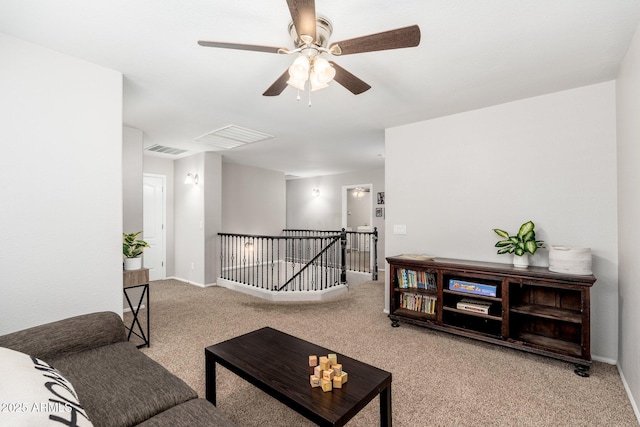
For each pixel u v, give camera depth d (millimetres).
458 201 3301
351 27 1831
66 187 2170
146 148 5070
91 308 2277
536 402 1948
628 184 2131
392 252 3787
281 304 4211
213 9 1678
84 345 1642
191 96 2895
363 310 3932
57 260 2131
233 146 4945
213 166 5453
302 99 2953
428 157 3518
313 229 8617
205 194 5320
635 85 1914
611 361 2484
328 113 3346
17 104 1978
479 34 1907
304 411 1288
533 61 2236
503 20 1771
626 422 1766
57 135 2131
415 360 2514
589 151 2621
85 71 2254
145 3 1632
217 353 1784
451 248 3344
